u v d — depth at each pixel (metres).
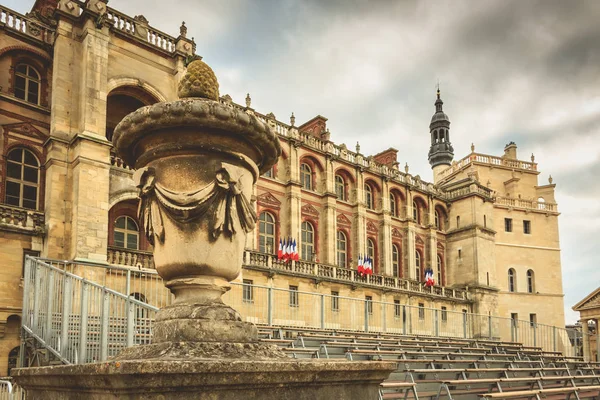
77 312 13.86
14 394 10.30
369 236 51.00
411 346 24.22
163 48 32.97
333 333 26.08
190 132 5.49
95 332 12.72
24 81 29.94
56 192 27.47
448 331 38.72
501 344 36.75
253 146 5.85
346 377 4.93
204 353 4.87
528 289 62.75
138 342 12.30
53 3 34.50
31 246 26.58
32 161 29.17
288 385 4.55
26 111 29.23
